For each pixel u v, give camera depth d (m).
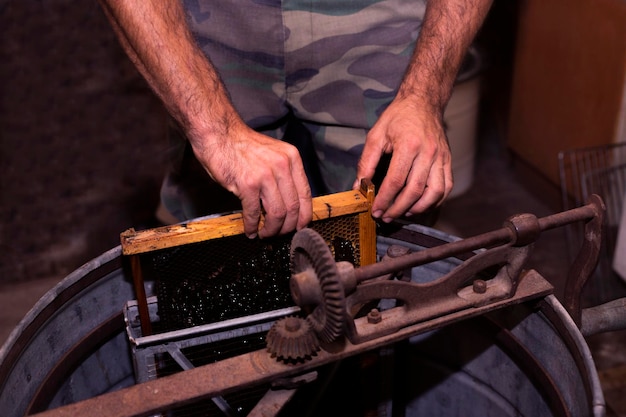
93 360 1.27
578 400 1.02
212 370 0.95
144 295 1.10
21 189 2.43
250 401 1.25
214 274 1.17
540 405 1.18
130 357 1.33
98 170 2.49
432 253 0.94
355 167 1.44
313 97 1.41
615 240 2.23
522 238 0.98
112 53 2.87
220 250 1.15
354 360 1.28
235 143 1.11
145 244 1.04
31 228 2.31
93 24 2.93
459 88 2.18
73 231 2.31
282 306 1.23
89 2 2.96
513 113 2.49
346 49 1.36
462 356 1.30
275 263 1.19
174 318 1.16
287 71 1.39
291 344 0.92
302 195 1.09
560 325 1.05
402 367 1.39
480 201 2.49
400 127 1.18
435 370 1.36
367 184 1.13
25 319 1.09
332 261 0.85
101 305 1.25
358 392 1.32
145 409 0.90
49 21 2.90
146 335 1.13
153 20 1.15
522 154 2.49
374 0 1.34
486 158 2.69
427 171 1.15
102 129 2.64
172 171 1.57
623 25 1.99
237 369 0.95
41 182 2.45
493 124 2.78
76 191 2.42
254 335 1.22
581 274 1.10
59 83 2.79
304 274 0.88
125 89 2.77
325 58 1.37
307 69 1.38
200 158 1.13
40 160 2.52
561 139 2.30
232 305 1.19
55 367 1.18
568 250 2.21
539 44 2.29
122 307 1.28
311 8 1.33
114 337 1.29
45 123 2.61
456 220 2.40
